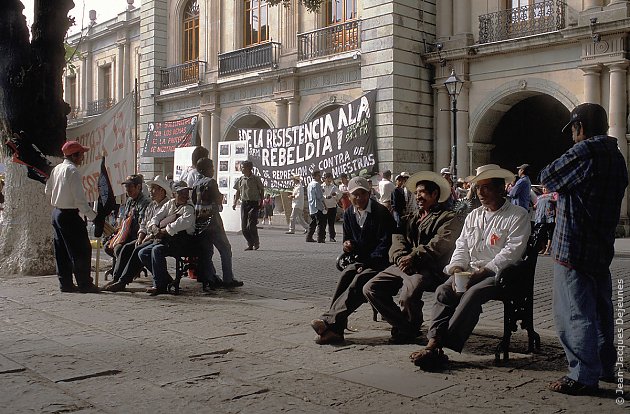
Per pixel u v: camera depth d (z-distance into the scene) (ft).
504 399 13.24
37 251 31.32
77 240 26.30
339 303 18.31
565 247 13.64
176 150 64.54
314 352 17.07
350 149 69.21
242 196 46.57
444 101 68.95
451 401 13.12
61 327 19.92
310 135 73.15
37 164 31.24
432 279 18.13
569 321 13.66
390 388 13.97
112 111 35.70
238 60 87.04
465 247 17.24
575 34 57.00
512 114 74.90
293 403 12.98
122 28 124.77
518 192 40.83
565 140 75.51
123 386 13.99
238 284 28.60
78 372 14.97
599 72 57.00
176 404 12.88
